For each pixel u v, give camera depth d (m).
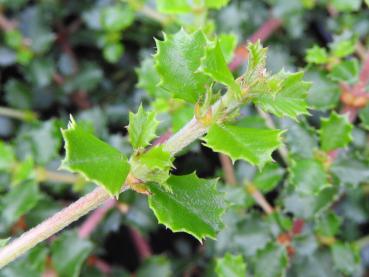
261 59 0.11
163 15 0.22
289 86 0.12
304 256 0.20
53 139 0.21
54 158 0.22
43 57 0.25
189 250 0.25
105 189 0.11
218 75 0.11
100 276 0.22
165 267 0.21
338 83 0.18
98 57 0.28
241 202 0.20
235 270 0.18
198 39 0.12
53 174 0.21
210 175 0.24
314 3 0.24
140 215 0.22
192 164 0.24
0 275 0.19
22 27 0.26
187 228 0.12
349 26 0.24
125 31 0.26
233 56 0.19
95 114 0.23
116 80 0.27
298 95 0.12
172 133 0.18
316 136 0.18
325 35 0.26
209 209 0.12
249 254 0.19
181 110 0.18
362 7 0.25
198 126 0.11
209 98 0.11
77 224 0.23
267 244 0.19
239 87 0.11
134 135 0.12
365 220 0.22
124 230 0.26
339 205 0.22
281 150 0.19
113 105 0.25
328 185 0.17
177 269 0.24
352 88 0.19
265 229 0.19
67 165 0.11
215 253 0.22
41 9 0.26
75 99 0.26
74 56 0.27
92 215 0.21
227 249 0.21
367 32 0.24
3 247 0.12
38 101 0.26
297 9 0.23
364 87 0.18
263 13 0.25
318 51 0.19
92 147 0.11
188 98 0.12
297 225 0.19
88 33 0.27
